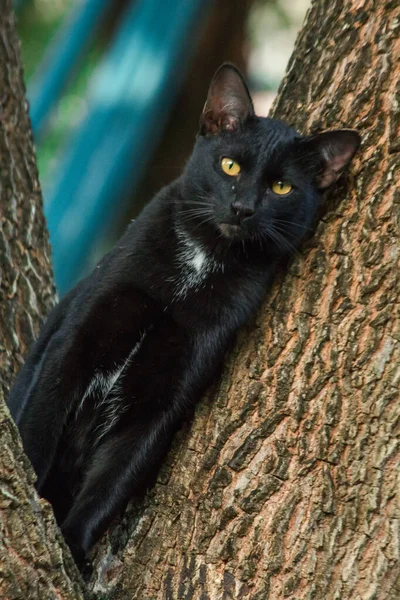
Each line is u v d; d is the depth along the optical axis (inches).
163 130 401.7
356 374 126.7
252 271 155.8
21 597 108.5
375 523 123.4
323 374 129.5
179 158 400.8
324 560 125.3
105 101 356.8
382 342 125.5
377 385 125.1
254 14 421.7
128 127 351.9
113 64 363.6
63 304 171.2
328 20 143.6
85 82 430.3
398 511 122.1
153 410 159.0
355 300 128.6
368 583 122.4
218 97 164.9
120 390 162.4
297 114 155.5
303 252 139.9
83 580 136.6
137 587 138.0
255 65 431.2
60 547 119.6
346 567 124.0
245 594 129.3
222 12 402.0
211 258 157.8
